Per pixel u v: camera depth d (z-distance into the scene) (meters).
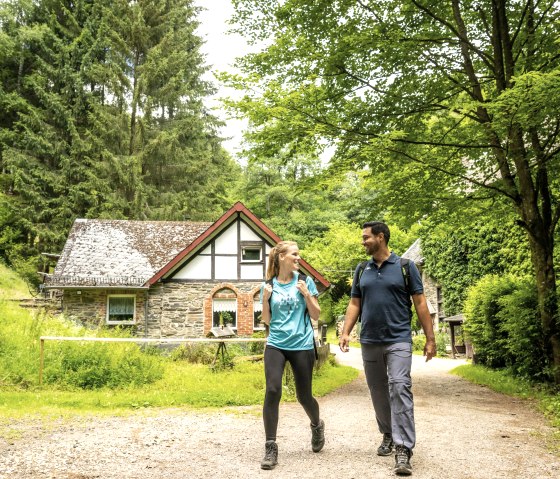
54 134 32.34
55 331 13.80
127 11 34.34
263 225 21.09
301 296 4.70
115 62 33.78
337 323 44.81
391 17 11.55
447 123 12.52
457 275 26.16
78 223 24.00
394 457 4.76
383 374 4.75
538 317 11.46
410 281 4.69
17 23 35.56
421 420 7.16
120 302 20.75
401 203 12.74
